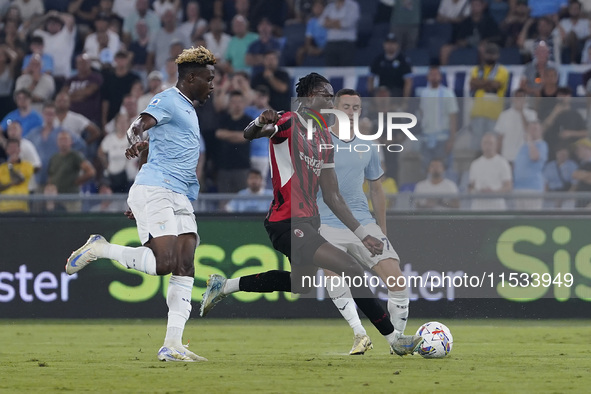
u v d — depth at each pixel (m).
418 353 20.06
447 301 31.64
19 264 32.97
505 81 42.50
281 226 19.30
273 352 22.39
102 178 41.03
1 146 42.41
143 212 18.81
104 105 44.06
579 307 31.83
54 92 45.78
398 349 19.97
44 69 47.16
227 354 21.77
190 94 19.17
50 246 32.97
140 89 43.66
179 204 19.00
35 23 48.16
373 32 48.38
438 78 39.88
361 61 47.84
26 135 41.88
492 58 42.56
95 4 48.56
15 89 46.16
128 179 41.06
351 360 19.91
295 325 31.48
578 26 45.06
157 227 18.67
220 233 32.62
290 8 48.94
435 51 47.09
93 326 31.16
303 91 20.02
